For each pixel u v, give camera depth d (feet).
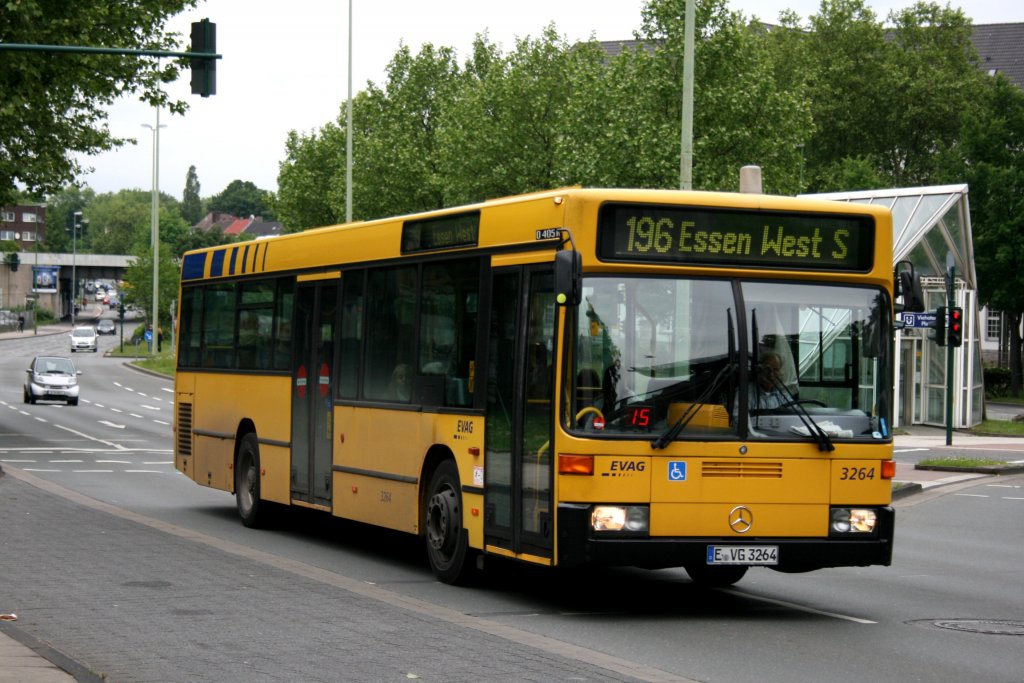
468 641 32.32
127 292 379.14
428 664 29.50
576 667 29.48
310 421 53.47
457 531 42.60
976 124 244.83
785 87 276.21
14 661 28.04
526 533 37.96
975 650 33.55
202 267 66.64
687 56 74.28
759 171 46.57
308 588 40.16
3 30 103.55
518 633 34.09
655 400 36.32
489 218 41.27
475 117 184.24
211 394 64.13
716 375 36.73
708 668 30.86
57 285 589.32
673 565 36.45
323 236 53.21
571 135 160.76
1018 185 238.07
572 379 36.14
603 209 36.70
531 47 188.65
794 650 33.24
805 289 37.81
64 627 33.42
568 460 35.86
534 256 38.52
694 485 36.22
